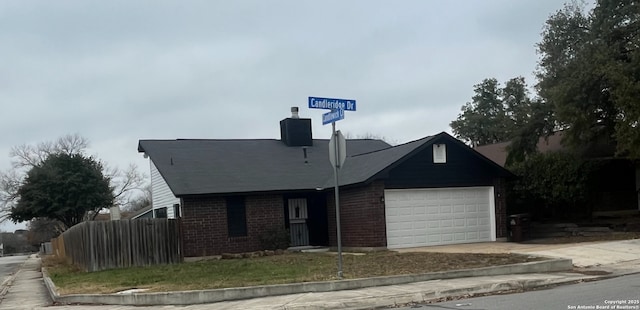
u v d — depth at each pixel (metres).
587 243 17.06
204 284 12.32
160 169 21.92
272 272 14.04
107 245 19.05
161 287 12.41
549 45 22.75
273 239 21.30
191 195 19.98
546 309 8.30
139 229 19.48
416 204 20.17
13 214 51.69
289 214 23.34
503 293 10.50
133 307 10.68
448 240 20.47
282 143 26.55
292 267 15.04
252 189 21.03
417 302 9.97
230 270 15.30
